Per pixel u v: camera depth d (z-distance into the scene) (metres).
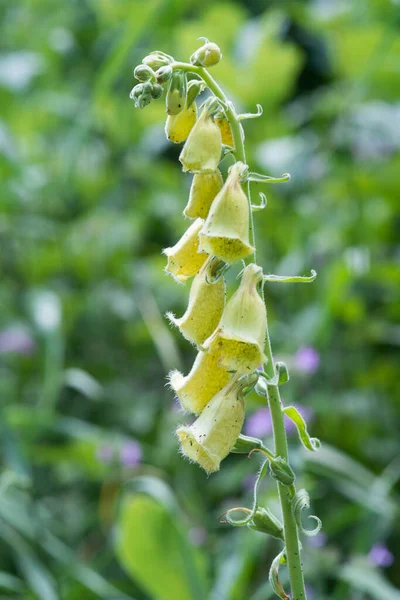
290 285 5.88
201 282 2.29
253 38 6.83
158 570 3.84
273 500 4.39
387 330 5.75
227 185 2.12
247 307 2.14
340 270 4.94
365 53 6.68
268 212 6.28
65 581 4.50
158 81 2.12
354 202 6.33
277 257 6.34
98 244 6.77
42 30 8.74
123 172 7.17
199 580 3.83
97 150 7.30
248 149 6.11
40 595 4.06
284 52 6.35
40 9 9.09
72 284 6.76
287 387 4.85
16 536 4.46
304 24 8.02
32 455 5.05
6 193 6.50
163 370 6.21
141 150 7.04
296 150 6.14
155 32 7.43
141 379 6.20
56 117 7.59
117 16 8.16
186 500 4.95
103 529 5.09
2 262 6.66
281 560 2.34
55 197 7.11
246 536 4.05
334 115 7.12
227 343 2.16
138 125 7.18
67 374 5.29
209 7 8.49
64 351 6.32
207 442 2.19
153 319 5.96
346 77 7.27
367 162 6.45
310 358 4.88
